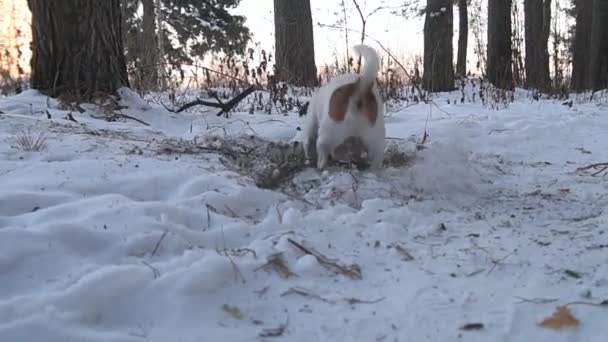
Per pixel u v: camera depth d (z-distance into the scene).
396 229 1.21
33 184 1.30
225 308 0.91
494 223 1.29
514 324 0.87
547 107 3.12
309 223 1.21
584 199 1.47
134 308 0.90
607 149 2.14
